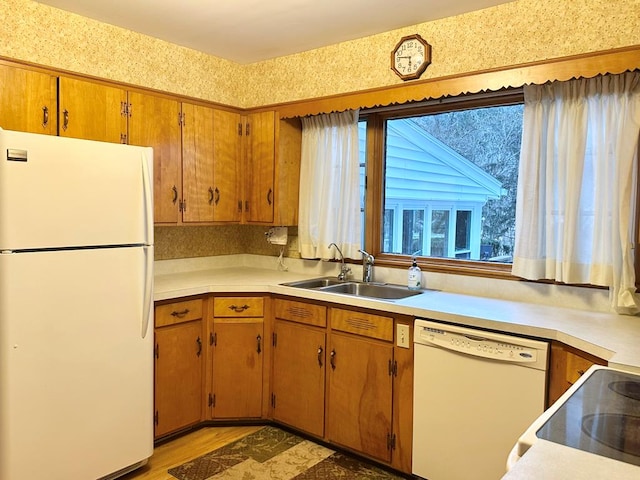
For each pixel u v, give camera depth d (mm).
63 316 2154
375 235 3293
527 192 2506
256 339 3080
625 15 2156
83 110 2682
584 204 2361
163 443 2873
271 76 3527
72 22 2721
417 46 2762
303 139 3467
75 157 2174
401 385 2486
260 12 2664
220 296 3037
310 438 2963
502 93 2699
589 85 2311
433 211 3102
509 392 2107
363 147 3326
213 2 2551
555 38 2346
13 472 2025
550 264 2457
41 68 2512
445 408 2303
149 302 2488
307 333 2889
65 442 2188
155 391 2756
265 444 2885
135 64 3014
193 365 2961
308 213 3430
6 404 2000
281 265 3738
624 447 982
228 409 3082
